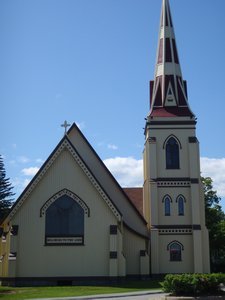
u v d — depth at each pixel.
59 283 46.97
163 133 58.16
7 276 46.66
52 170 48.75
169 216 56.25
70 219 48.00
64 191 48.34
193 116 58.41
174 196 56.69
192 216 55.62
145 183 60.88
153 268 54.59
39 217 47.84
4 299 35.09
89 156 55.81
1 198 81.19
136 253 52.84
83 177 48.69
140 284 46.41
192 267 54.94
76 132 56.00
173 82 60.38
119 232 48.12
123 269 47.47
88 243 47.59
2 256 48.12
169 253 55.41
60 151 48.81
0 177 82.75
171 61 61.34
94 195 48.38
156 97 60.28
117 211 47.88
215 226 77.25
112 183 55.97
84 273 47.06
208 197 78.94
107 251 47.41
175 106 59.34
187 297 30.52
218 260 84.62
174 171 57.25
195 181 56.53
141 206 65.25
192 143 57.47
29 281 46.75
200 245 54.66
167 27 62.81
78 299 34.50
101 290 41.06
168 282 31.80
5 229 49.44
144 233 55.66
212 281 31.69
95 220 47.94
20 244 47.34
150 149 57.75
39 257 47.25
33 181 48.03
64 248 47.50
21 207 48.00
